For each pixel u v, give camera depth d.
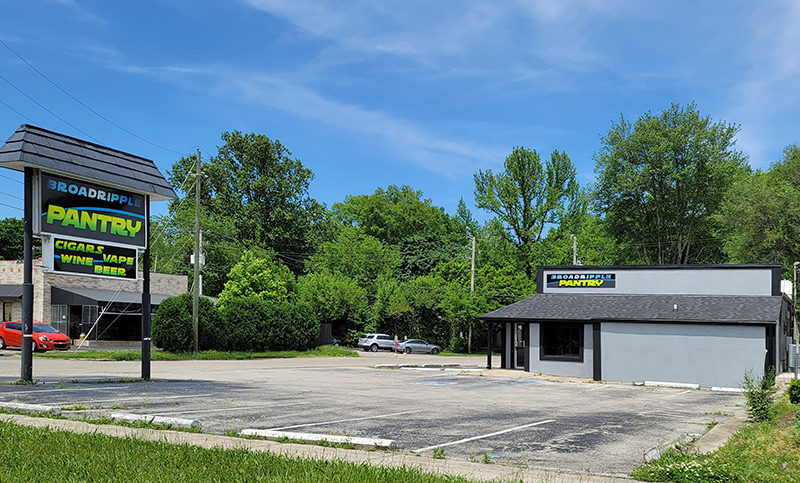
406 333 65.56
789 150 54.41
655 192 57.81
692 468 7.52
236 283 55.16
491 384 23.48
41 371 23.14
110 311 45.06
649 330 27.27
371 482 6.32
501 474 7.19
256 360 38.69
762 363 25.39
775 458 8.70
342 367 33.19
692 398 19.75
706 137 56.06
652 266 30.34
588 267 31.77
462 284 66.06
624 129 59.00
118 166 18.77
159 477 6.39
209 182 73.44
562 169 64.00
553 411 14.56
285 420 11.24
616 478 7.35
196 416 11.36
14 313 42.34
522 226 64.75
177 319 37.59
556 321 29.06
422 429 10.77
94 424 9.77
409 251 79.50
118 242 18.64
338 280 64.56
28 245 16.67
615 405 16.70
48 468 6.67
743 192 49.00
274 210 73.38
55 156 16.91
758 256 48.56
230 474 6.55
